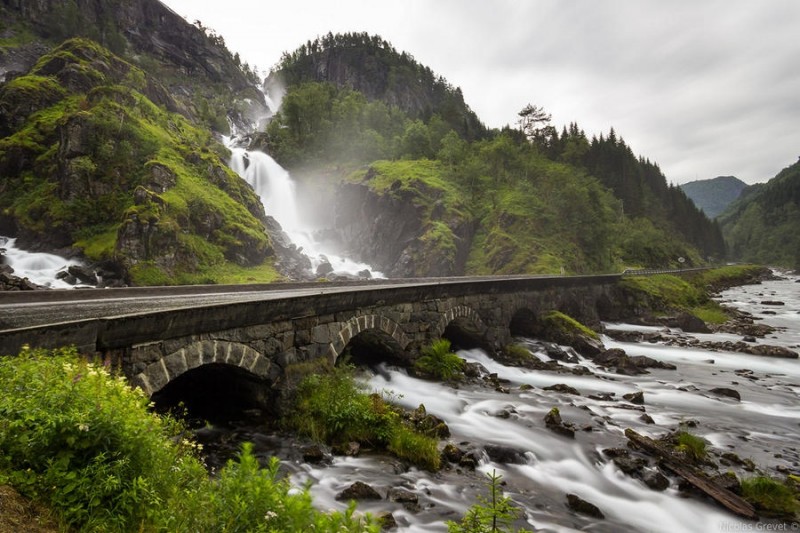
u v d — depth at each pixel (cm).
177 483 567
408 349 2181
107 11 15338
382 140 11631
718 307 5838
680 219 16525
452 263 7206
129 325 972
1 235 4919
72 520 443
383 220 8212
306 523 475
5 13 11362
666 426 1772
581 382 2450
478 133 15762
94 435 512
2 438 474
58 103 6297
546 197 8931
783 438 1714
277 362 1420
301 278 5859
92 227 4759
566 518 1055
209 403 1561
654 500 1175
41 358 695
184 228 4891
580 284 4325
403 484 1139
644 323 4884
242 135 13575
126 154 5238
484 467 1294
